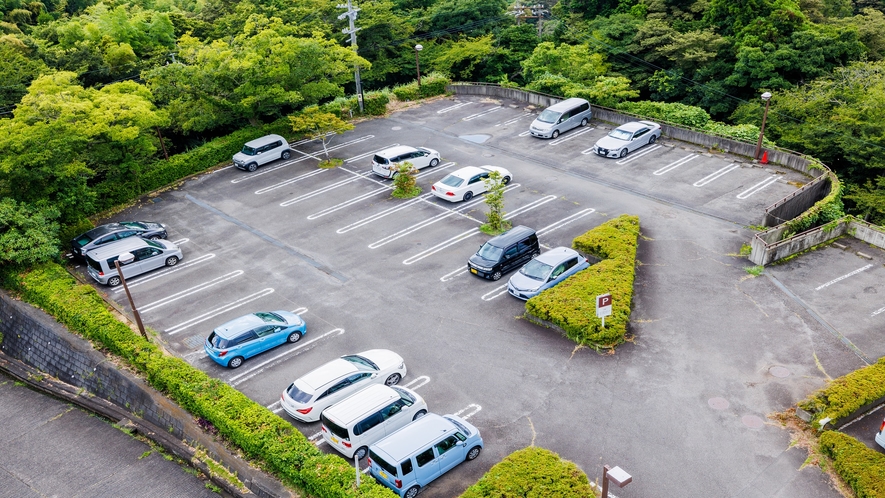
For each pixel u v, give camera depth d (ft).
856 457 50.24
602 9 193.77
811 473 51.49
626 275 76.02
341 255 88.17
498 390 62.28
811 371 62.64
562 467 50.01
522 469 49.93
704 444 54.75
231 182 112.68
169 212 102.99
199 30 172.45
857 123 112.57
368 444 55.16
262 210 102.06
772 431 55.77
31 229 85.46
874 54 154.20
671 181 104.53
